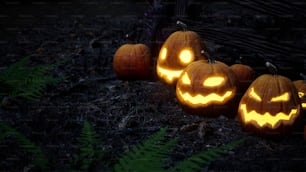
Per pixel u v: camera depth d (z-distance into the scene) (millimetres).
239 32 3004
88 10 6723
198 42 3037
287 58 2859
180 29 3301
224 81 2711
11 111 2785
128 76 3264
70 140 2463
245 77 2900
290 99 2518
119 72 3268
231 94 2717
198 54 3008
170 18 3398
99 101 2947
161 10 3377
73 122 2658
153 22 3393
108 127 2635
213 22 3994
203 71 2727
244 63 3111
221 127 2641
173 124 2668
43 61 3717
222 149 1785
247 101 2564
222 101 2703
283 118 2494
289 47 2865
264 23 3713
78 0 7836
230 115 2750
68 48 4160
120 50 3283
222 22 4070
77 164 1922
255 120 2525
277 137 2502
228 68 2766
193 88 2717
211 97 2703
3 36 4660
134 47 3279
